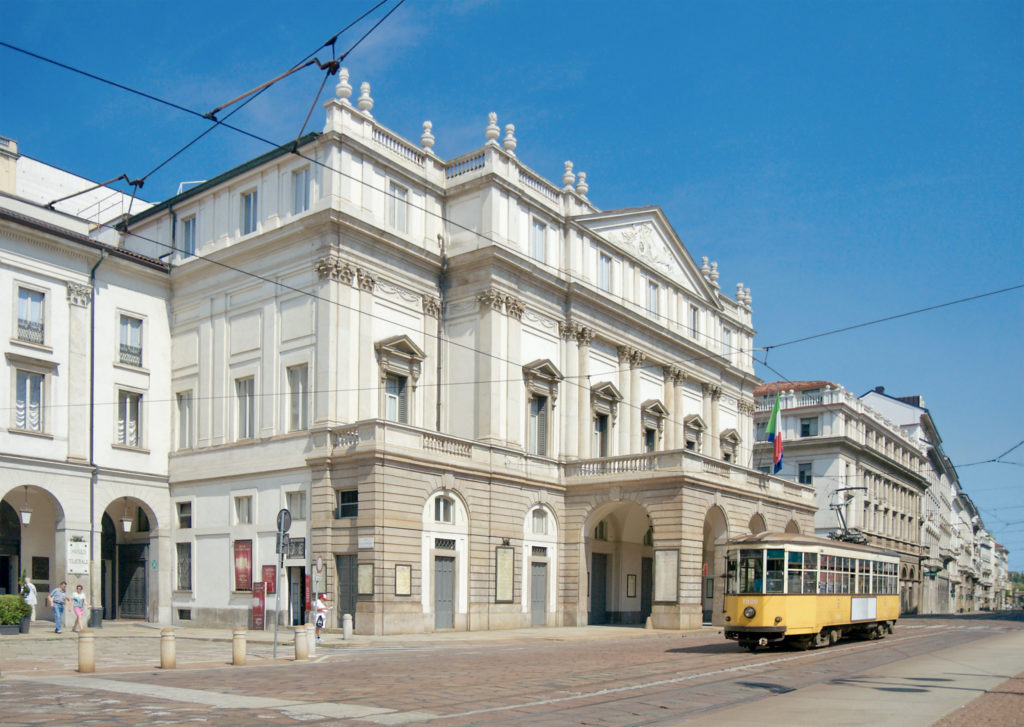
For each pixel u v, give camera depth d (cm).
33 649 2645
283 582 3400
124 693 1591
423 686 1731
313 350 3441
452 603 3456
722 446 5397
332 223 3419
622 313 4466
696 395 5206
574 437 4144
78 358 3616
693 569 3781
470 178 3922
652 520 3825
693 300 5219
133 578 3888
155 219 4181
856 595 3234
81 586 3158
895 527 8538
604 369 4422
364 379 3491
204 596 3675
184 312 3962
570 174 4344
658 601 3756
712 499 3972
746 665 2273
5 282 3412
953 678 2030
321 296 3438
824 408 7312
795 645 2919
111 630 3334
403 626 3173
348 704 1480
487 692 1661
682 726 1332
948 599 11400
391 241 3619
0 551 3478
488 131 3903
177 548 3831
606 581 4353
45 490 3447
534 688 1734
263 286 3659
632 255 4631
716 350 5419
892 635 3812
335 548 3250
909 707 1548
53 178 4850
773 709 1515
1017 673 2172
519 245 3975
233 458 3653
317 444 3344
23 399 3447
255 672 1983
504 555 3700
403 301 3719
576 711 1452
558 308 4175
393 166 3716
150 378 3888
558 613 3988
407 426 3306
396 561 3181
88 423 3625
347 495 3281
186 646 2794
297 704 1473
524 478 3828
